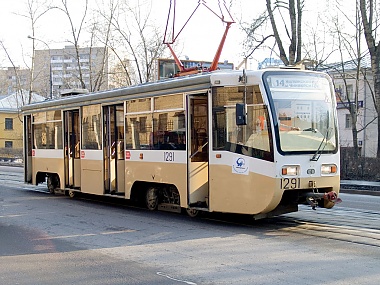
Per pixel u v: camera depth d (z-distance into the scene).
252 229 9.72
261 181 9.25
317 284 6.05
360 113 41.00
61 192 16.47
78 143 14.82
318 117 9.73
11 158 51.69
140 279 6.49
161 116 11.34
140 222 10.83
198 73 10.77
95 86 35.81
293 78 9.59
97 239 9.13
